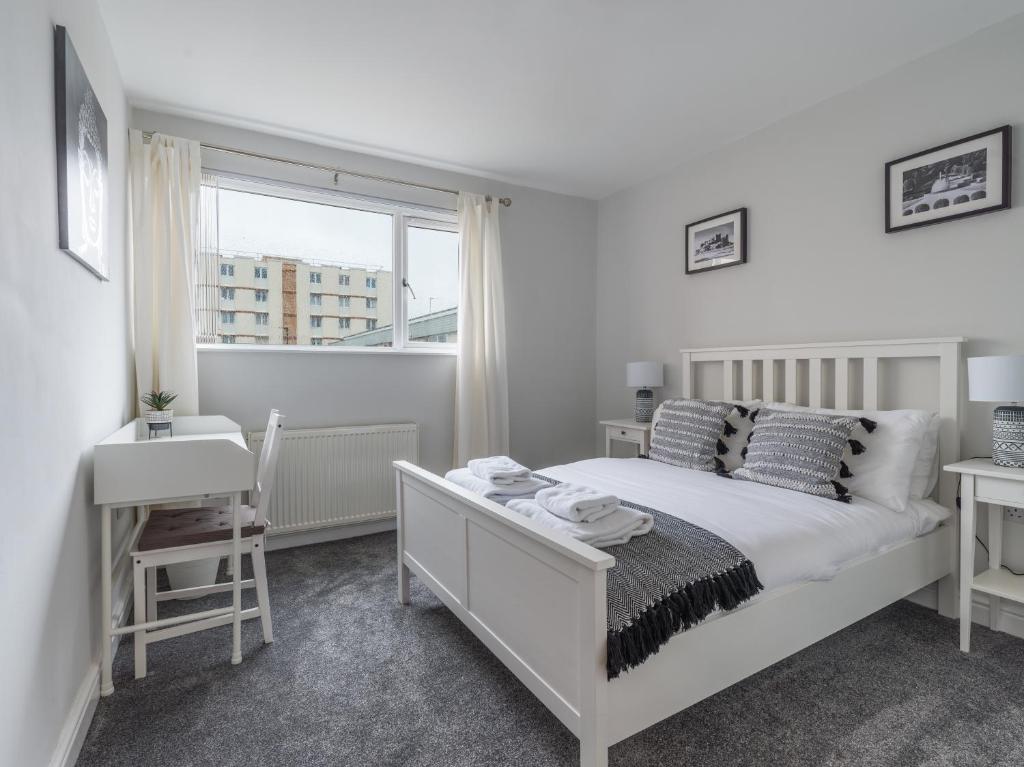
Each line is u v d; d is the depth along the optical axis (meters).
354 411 3.36
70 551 1.48
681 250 3.54
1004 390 1.80
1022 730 1.53
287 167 3.15
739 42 2.23
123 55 2.31
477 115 2.88
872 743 1.48
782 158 2.91
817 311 2.74
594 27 2.13
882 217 2.47
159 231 2.70
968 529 1.95
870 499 2.11
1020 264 2.05
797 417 2.34
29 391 1.17
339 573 2.74
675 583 1.36
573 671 1.26
